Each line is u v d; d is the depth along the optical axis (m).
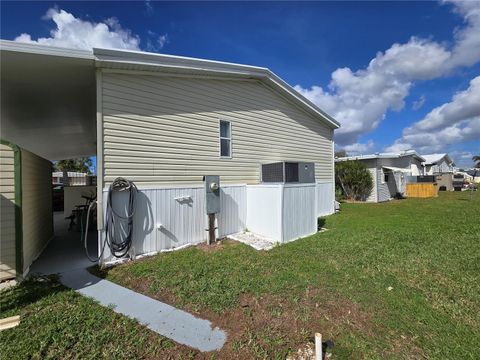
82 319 2.91
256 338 2.57
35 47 4.19
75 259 5.19
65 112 8.27
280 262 4.82
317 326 2.78
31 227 4.76
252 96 7.93
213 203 6.32
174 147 6.06
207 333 2.70
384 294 3.49
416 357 2.33
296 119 9.55
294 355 2.35
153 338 2.60
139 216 5.38
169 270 4.43
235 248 5.83
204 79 6.69
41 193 5.74
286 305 3.21
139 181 5.46
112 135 5.10
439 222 8.62
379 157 16.44
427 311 3.08
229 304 3.25
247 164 7.76
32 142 12.83
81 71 5.15
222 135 7.20
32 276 4.21
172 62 5.70
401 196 18.95
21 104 7.36
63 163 29.16
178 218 6.00
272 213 6.70
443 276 4.12
